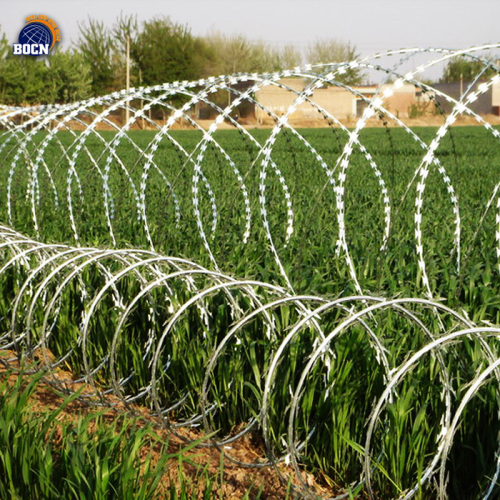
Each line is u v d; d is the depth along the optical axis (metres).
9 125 11.08
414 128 67.06
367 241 9.28
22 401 5.16
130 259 7.15
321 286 7.09
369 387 5.31
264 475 5.48
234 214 11.86
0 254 8.54
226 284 5.53
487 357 4.61
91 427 6.14
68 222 11.41
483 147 37.06
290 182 17.72
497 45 5.23
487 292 6.68
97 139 46.06
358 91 6.48
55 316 7.43
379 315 5.78
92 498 4.16
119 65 93.75
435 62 5.39
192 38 95.44
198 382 6.16
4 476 4.59
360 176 18.97
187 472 5.43
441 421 4.88
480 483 4.70
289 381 5.62
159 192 14.88
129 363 7.15
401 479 4.93
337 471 5.31
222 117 7.45
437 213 11.84
